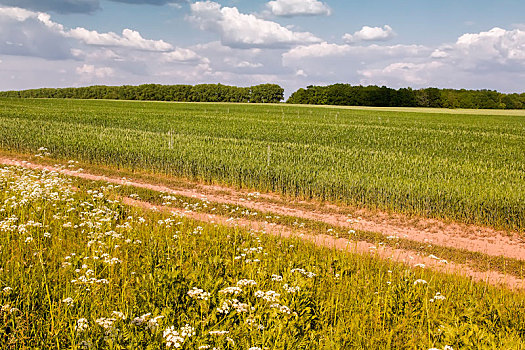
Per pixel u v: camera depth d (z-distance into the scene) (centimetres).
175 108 7544
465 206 1402
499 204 1364
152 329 489
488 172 1897
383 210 1527
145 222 1080
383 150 2681
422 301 674
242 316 549
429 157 2359
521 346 525
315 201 1642
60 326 499
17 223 955
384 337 557
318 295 666
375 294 715
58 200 1123
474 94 11850
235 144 2512
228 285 646
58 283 640
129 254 838
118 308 569
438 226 1377
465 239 1267
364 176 1695
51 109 5881
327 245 1120
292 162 1984
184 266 762
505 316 621
